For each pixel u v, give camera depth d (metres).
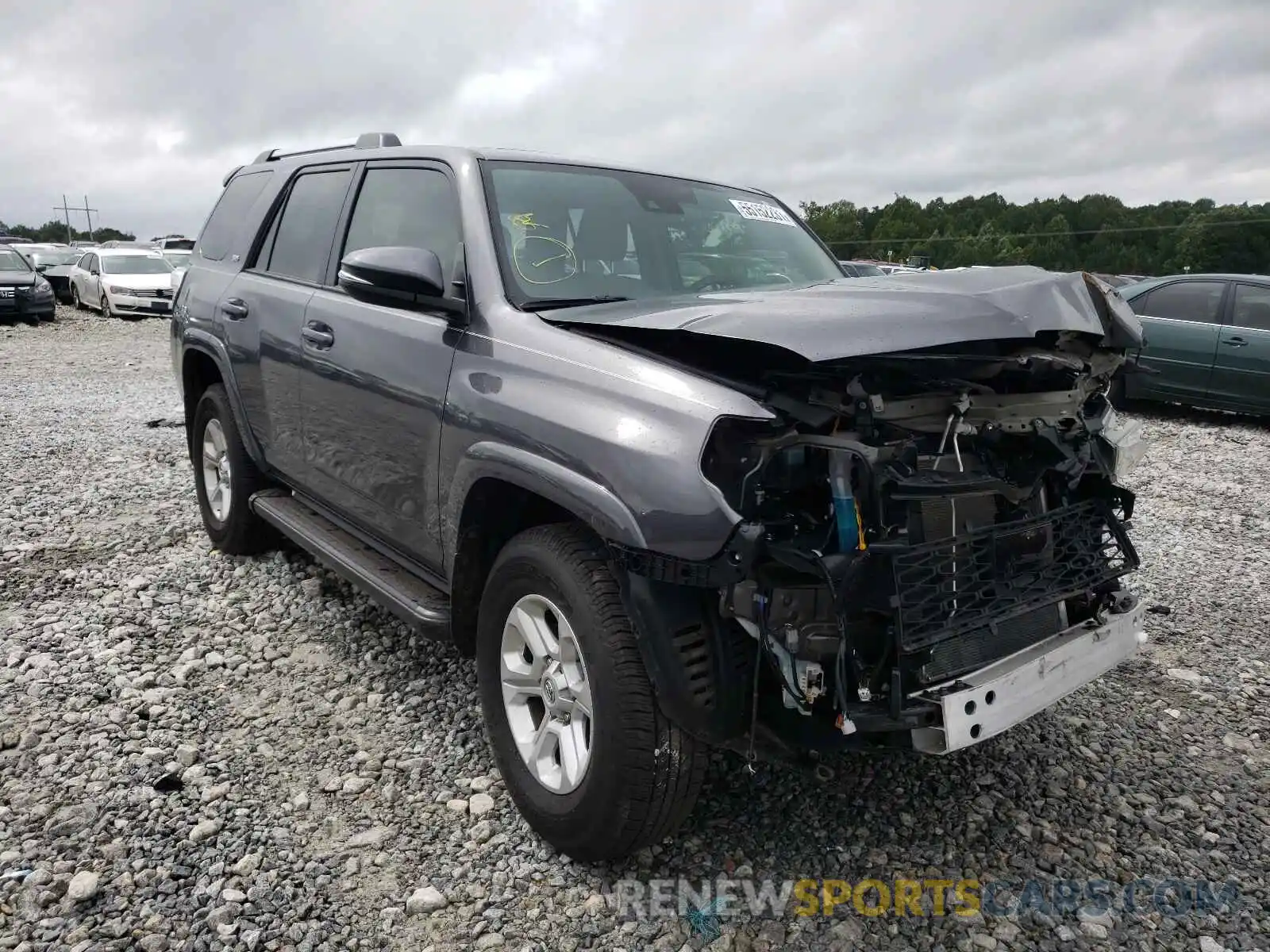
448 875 2.69
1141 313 10.84
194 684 3.76
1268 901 2.65
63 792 3.00
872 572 2.32
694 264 3.65
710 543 2.26
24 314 19.83
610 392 2.55
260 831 2.85
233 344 4.62
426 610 3.25
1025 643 2.67
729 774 3.21
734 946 2.46
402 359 3.33
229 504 5.00
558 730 2.74
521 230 3.29
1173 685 3.97
